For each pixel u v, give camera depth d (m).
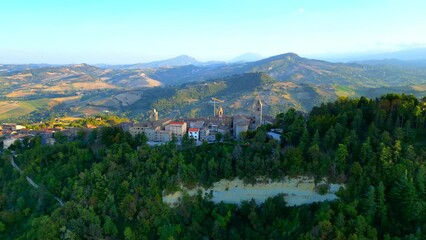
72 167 184.38
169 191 157.50
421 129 161.12
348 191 136.00
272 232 132.25
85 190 161.25
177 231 144.38
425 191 126.69
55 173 185.00
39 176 187.75
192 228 144.12
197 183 159.50
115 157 177.50
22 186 187.50
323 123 172.25
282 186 151.75
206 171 160.88
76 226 144.62
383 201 126.62
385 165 136.38
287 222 135.00
